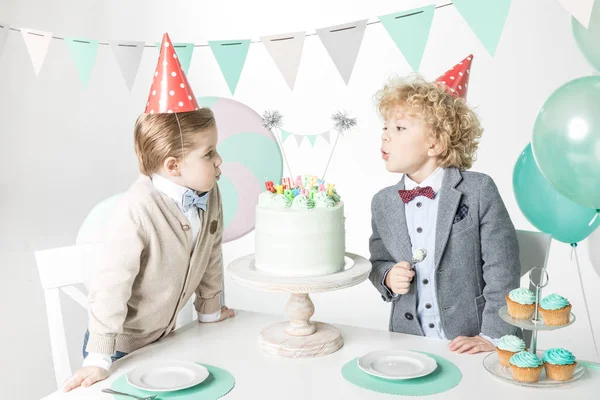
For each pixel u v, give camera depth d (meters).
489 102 2.92
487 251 1.66
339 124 1.68
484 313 1.62
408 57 1.51
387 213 1.76
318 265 1.40
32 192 2.72
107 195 2.97
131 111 3.03
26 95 2.70
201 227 1.54
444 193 1.68
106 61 2.94
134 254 1.40
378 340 1.50
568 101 1.53
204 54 3.19
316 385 1.27
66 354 1.60
